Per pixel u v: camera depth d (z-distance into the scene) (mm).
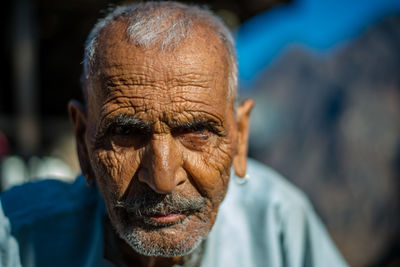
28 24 4434
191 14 1188
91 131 1173
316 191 6887
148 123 1050
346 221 6203
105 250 1450
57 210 1494
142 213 1103
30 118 4441
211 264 1532
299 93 8742
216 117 1116
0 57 5090
